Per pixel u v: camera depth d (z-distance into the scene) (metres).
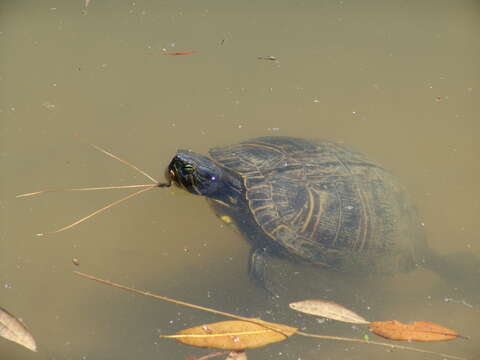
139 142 6.34
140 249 5.00
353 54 8.62
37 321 4.20
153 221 5.32
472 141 6.87
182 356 4.01
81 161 5.94
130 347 4.08
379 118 7.21
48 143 6.18
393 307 4.72
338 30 9.29
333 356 4.09
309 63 8.31
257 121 6.93
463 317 4.58
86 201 5.39
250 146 5.46
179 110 7.01
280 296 4.66
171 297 4.59
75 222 5.14
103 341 4.11
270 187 4.86
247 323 3.40
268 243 4.87
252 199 4.82
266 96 7.45
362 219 4.74
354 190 4.85
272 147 5.32
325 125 6.98
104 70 7.73
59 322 4.23
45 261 4.73
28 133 6.31
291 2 10.09
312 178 4.88
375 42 8.99
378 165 5.28
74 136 6.34
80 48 8.24
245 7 9.84
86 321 4.27
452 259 5.11
